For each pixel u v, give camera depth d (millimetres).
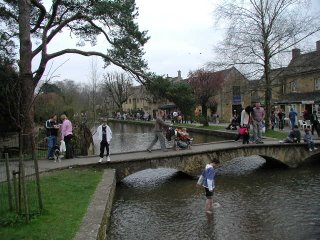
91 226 7852
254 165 21734
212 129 38562
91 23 21172
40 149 21047
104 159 16812
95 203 9773
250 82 31156
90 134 21562
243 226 10703
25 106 11102
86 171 14602
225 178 17969
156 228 10633
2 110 16062
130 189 15797
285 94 49062
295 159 20375
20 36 18203
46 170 14102
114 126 67000
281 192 14641
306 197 13711
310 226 10570
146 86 21922
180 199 13914
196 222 11125
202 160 18016
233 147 19141
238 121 32344
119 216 11836
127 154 18047
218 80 46406
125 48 21609
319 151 20594
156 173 19609
